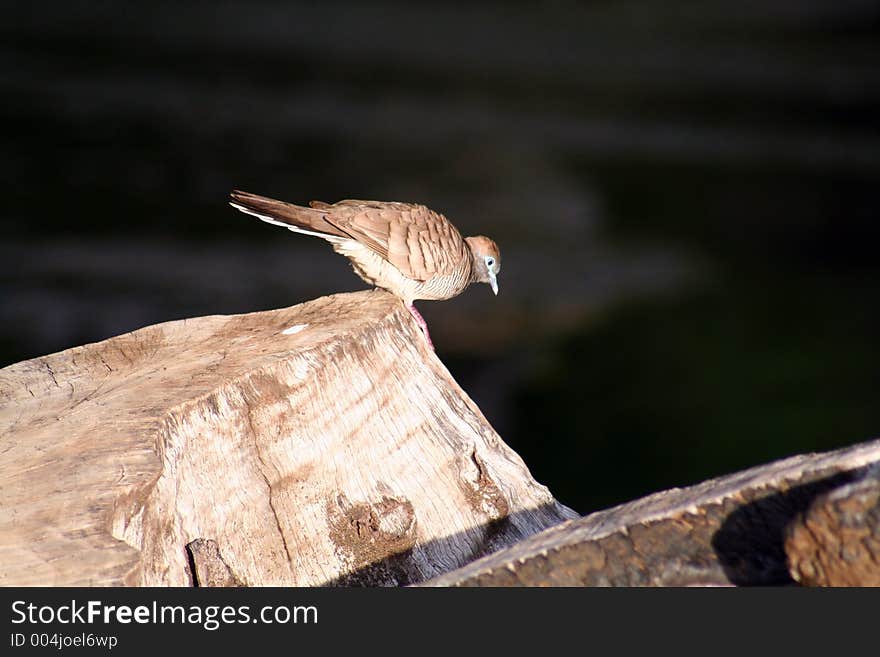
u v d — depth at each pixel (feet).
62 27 124.98
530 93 115.65
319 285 61.21
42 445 14.94
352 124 98.22
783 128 107.76
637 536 13.48
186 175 80.18
